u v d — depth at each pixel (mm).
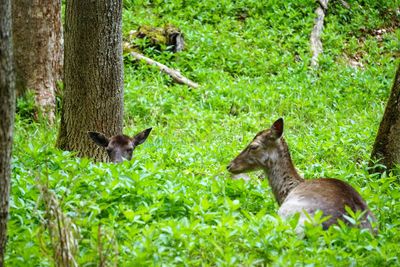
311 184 10844
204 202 10367
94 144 14859
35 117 18094
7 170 7902
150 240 8922
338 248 9188
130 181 11125
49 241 9078
